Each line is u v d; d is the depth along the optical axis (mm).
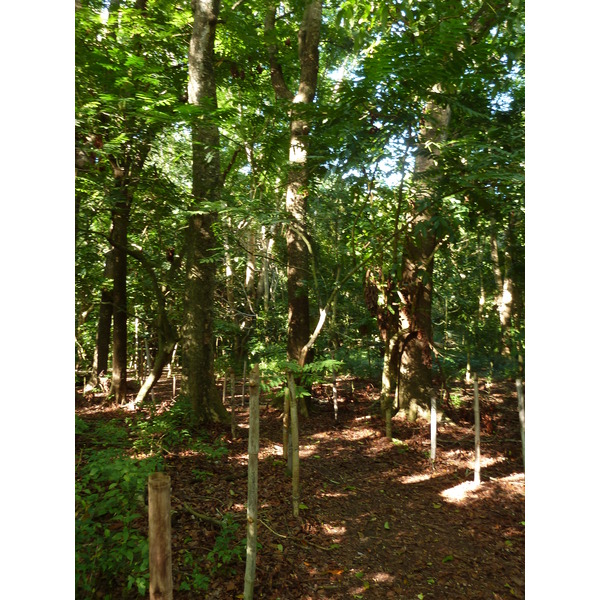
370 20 5066
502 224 5816
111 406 8367
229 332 10922
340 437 6867
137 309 11273
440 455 6047
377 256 7246
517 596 3135
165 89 7422
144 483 2996
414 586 3225
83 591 2357
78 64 5957
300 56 8625
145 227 9922
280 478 5000
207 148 6949
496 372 11289
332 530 3959
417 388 7648
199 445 5430
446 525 4145
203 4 6992
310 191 7566
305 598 3000
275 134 7949
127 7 8281
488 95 5805
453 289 11391
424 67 4703
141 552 2400
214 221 7352
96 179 6363
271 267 14727
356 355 10703
